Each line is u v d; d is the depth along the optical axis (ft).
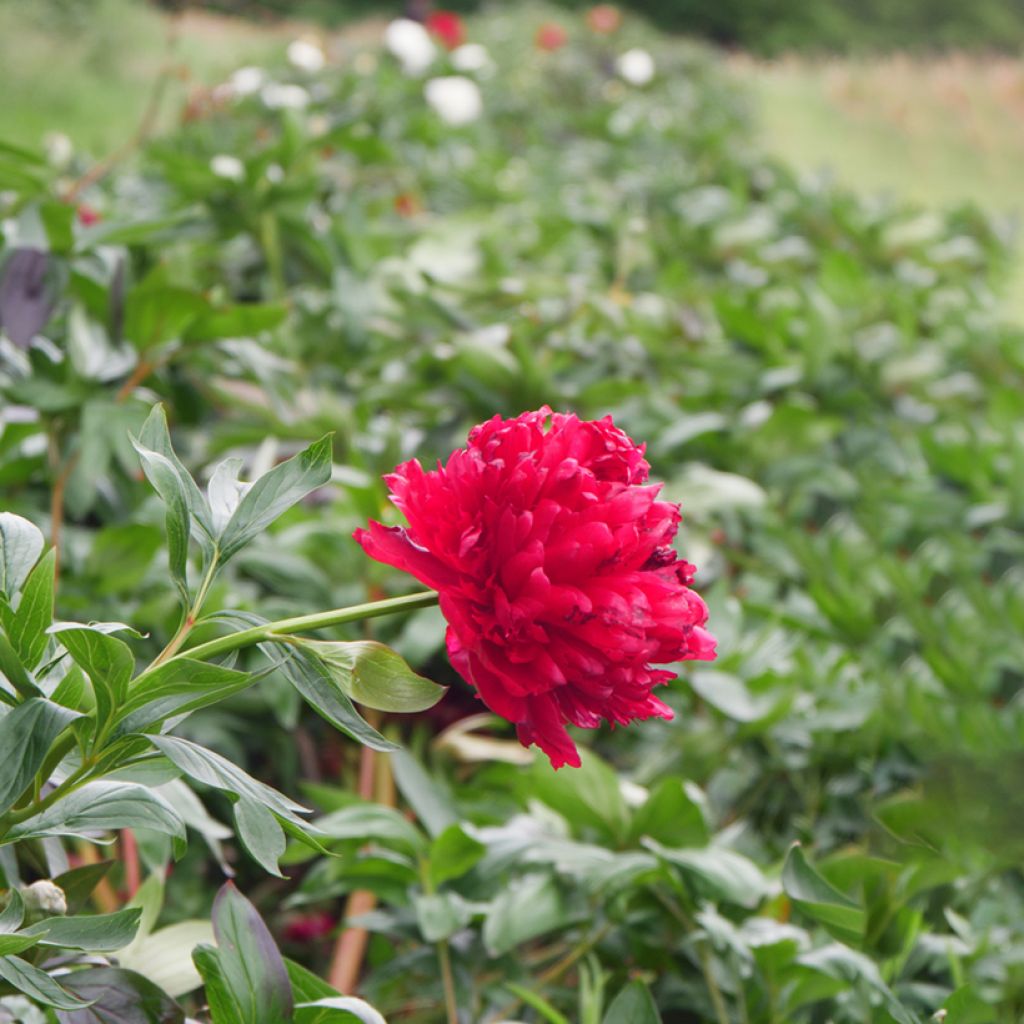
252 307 7.06
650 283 14.75
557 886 5.29
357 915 5.95
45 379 6.95
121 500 7.74
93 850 5.77
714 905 5.36
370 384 10.03
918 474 11.38
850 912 4.44
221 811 6.90
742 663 7.17
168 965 4.29
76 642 3.05
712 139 23.70
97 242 7.06
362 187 14.78
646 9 82.02
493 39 36.68
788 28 83.15
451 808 5.71
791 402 10.09
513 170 19.86
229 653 3.38
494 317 10.83
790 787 7.33
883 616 9.09
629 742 8.20
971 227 19.24
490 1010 5.43
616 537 3.15
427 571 3.17
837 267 13.34
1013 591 9.15
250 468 8.29
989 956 5.49
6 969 3.16
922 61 82.12
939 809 4.84
